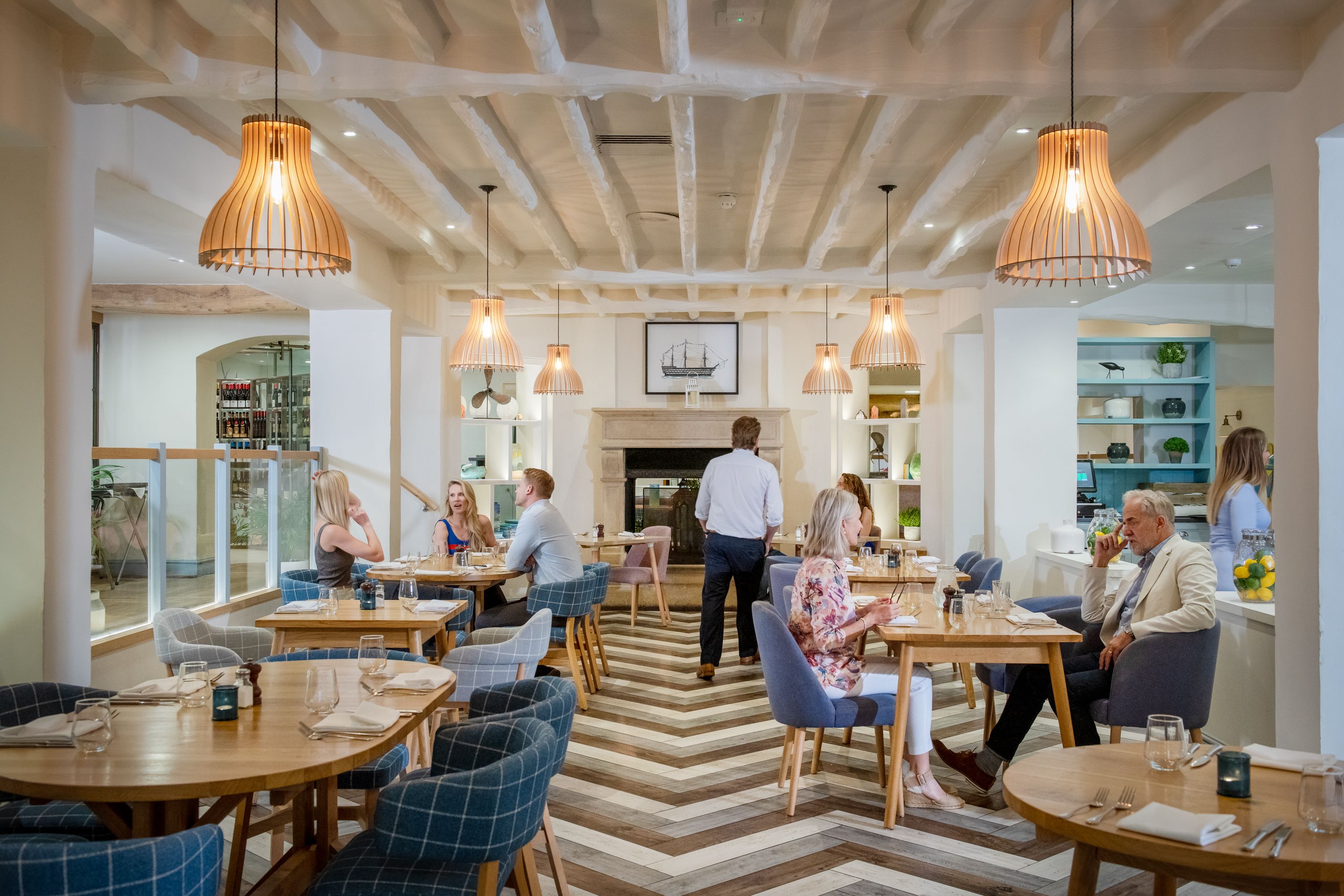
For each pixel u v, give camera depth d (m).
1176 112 4.60
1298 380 3.68
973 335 9.67
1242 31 3.62
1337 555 3.56
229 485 6.02
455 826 2.19
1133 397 9.74
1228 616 4.84
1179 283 8.38
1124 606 4.32
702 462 10.83
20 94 3.47
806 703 3.88
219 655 3.95
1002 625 4.11
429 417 9.77
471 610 6.07
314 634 4.54
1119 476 9.84
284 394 11.25
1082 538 7.38
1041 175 3.54
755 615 4.04
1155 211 4.96
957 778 4.54
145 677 5.09
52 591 3.69
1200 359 9.73
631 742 5.12
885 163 5.43
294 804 3.03
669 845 3.70
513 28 3.66
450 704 4.27
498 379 11.18
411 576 5.74
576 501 10.98
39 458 3.65
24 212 3.63
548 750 2.39
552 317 11.02
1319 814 1.90
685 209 5.72
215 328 10.20
